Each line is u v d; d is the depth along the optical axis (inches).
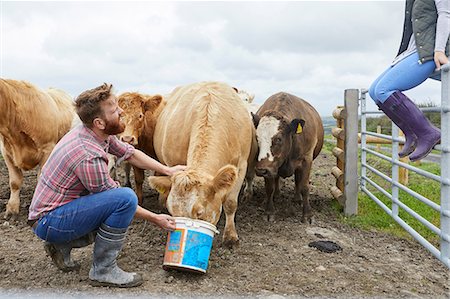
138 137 277.3
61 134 274.1
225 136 192.5
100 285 157.8
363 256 202.4
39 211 153.8
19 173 252.4
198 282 163.0
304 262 190.4
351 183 271.6
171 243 160.9
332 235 233.3
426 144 192.9
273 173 237.9
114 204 151.0
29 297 149.9
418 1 184.9
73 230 153.7
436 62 181.6
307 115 271.3
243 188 336.5
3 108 235.9
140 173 281.6
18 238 212.2
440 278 182.5
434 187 353.1
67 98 301.7
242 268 179.6
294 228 241.6
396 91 193.0
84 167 146.9
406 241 230.1
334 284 168.4
